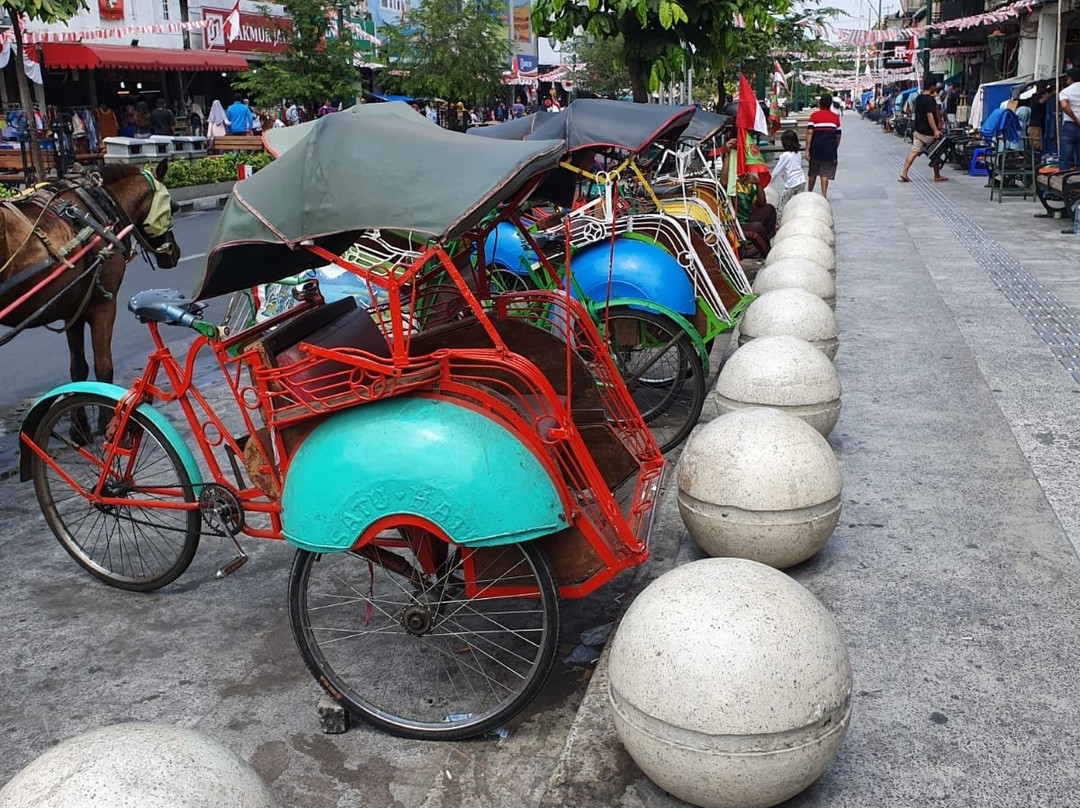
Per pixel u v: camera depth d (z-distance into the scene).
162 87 30.70
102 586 5.16
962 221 15.99
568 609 4.73
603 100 6.60
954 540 4.88
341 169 3.62
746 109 11.31
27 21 24.16
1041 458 5.91
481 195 3.50
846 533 5.01
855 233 14.88
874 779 3.21
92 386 4.97
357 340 4.54
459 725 3.78
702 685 2.92
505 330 4.65
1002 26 30.00
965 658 3.87
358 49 28.92
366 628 4.60
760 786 2.94
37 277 6.49
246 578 5.21
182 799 2.28
